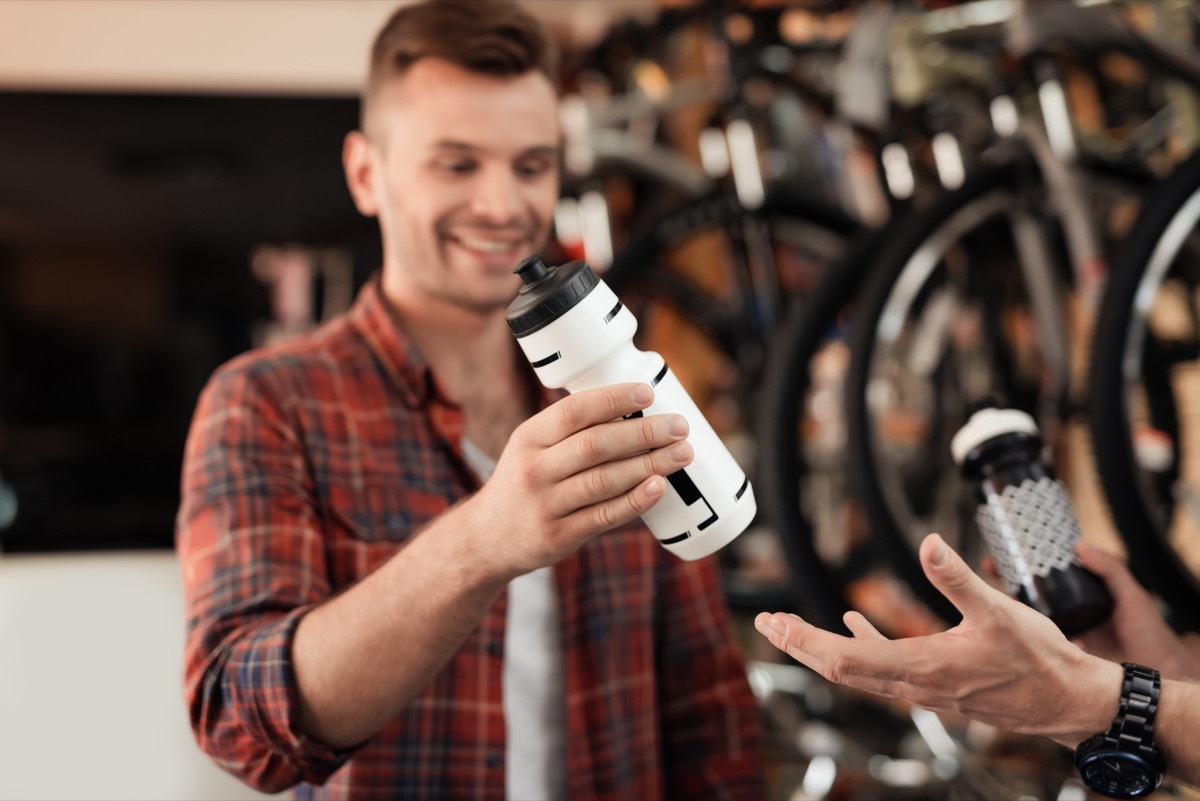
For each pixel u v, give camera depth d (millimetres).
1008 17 2178
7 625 2102
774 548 2617
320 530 1111
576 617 1160
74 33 2629
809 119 2848
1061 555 980
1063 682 817
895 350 2133
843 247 2561
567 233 2721
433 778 1085
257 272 2713
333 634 894
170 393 2697
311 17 2668
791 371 2162
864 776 2320
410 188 1165
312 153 2701
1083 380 1907
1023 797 2102
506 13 1187
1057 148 2078
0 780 1840
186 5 2645
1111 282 1849
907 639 814
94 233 2670
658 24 2775
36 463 2648
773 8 2596
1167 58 2043
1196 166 1838
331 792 1084
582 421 752
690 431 813
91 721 1933
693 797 1259
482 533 814
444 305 1211
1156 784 839
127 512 2660
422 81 1149
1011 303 2258
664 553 1270
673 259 2754
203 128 2676
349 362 1169
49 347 2662
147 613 2146
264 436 1094
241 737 976
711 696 1265
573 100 2805
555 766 1153
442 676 1093
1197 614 1779
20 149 2637
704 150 2686
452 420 1165
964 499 2318
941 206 2084
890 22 2361
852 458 2045
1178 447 1978
